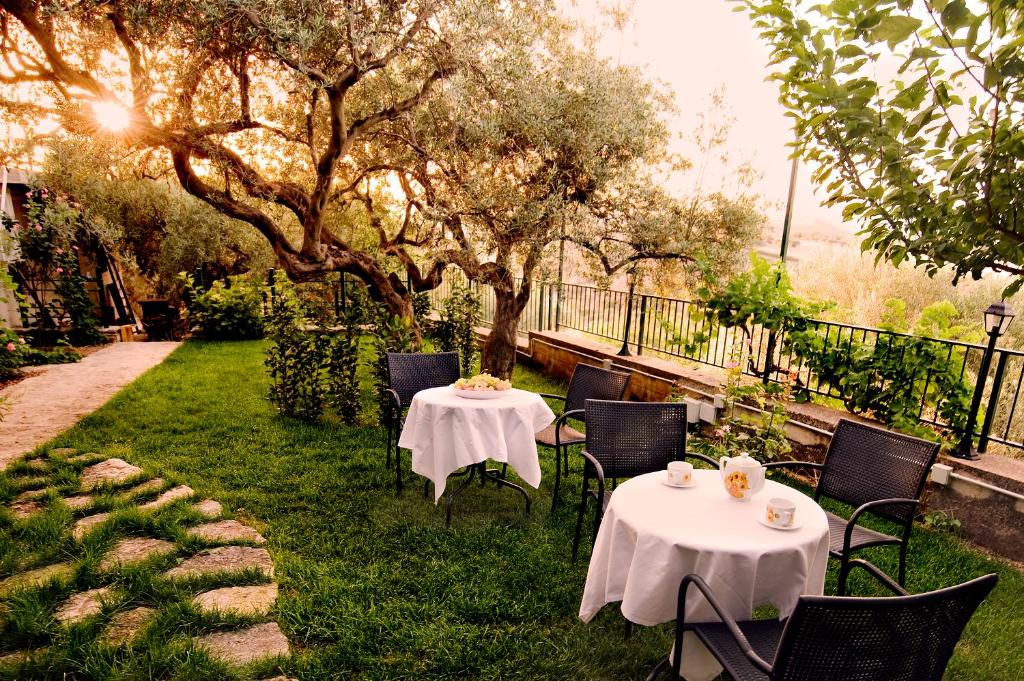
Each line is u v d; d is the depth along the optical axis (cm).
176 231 1243
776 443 446
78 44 472
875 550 376
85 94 450
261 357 921
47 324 960
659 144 633
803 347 521
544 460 526
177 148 495
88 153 600
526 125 525
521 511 412
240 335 1112
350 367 612
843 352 499
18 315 998
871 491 315
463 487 414
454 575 321
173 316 1212
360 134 536
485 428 386
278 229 577
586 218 582
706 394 587
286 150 644
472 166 563
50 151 652
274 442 530
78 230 1060
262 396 685
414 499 422
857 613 147
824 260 974
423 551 347
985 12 160
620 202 611
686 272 627
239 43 439
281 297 611
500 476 466
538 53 551
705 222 642
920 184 206
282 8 408
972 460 410
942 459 419
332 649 255
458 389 418
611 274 637
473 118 525
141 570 297
